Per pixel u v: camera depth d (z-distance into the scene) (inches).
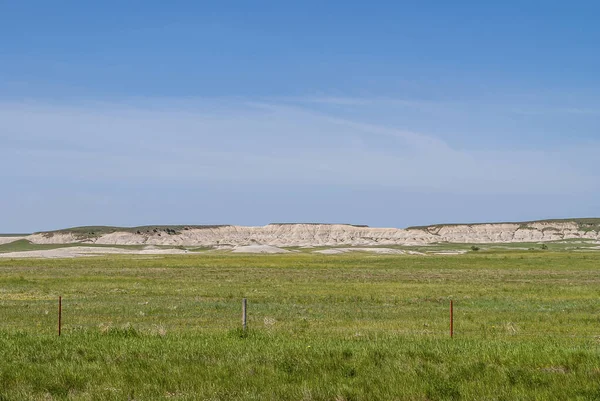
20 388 498.3
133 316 1065.5
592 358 574.2
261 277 2285.9
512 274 2511.1
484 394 472.1
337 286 1835.6
